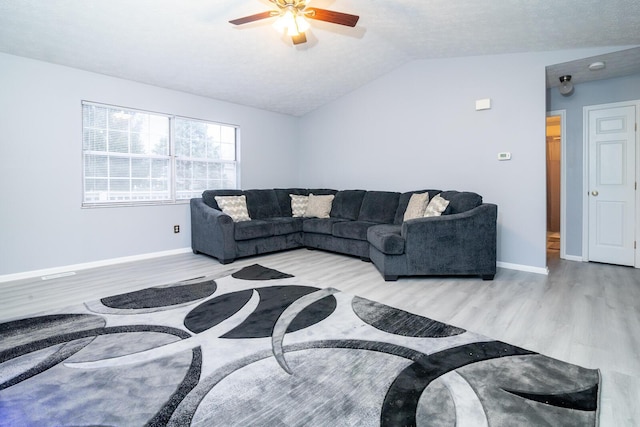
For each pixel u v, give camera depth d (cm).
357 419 135
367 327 220
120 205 409
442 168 436
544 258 360
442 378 162
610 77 390
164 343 198
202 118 488
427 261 326
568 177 429
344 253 444
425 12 305
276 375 166
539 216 362
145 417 136
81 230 380
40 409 141
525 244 372
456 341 199
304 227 494
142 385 158
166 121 457
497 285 314
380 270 347
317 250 494
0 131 327
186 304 262
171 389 155
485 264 329
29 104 343
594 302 266
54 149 359
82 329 217
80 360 179
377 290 298
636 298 275
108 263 400
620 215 395
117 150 412
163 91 445
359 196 501
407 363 175
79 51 339
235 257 414
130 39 329
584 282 324
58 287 308
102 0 272
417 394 150
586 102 411
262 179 573
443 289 301
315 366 173
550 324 223
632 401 144
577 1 249
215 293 289
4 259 331
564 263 409
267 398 148
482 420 133
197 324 225
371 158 518
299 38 289
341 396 149
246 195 508
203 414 138
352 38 384
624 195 391
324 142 588
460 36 349
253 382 160
